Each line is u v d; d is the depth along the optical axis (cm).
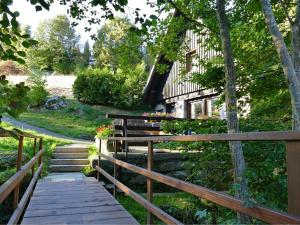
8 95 188
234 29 587
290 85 409
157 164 783
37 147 1014
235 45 585
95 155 916
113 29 2588
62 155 966
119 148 850
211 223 453
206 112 1334
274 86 573
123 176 764
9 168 737
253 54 582
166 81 1650
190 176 546
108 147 841
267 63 571
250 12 577
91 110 1919
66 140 1194
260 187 322
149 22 318
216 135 208
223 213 442
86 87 2042
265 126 486
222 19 471
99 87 2025
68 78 2836
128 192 433
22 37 209
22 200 384
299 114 400
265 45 576
